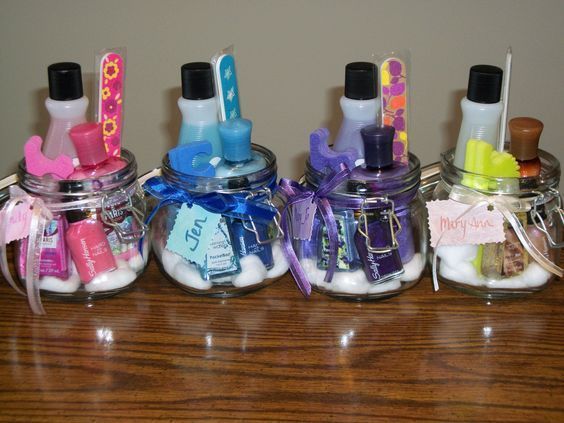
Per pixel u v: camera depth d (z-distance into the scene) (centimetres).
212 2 92
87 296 60
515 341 56
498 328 57
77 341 56
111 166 58
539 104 96
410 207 59
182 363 53
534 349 55
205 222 57
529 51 93
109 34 94
